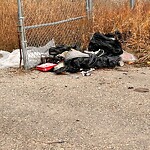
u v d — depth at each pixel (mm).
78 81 5820
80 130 4109
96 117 4434
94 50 6938
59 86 5590
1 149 3770
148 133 3996
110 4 8352
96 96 5121
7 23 7977
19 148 3777
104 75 6105
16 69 6523
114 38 7207
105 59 6539
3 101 5043
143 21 7918
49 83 5750
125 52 7066
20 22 6363
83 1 7875
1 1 8195
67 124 4266
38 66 6480
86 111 4621
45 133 4070
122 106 4738
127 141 3838
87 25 7816
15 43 7859
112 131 4066
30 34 7535
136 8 8258
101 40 6926
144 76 6004
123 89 5375
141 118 4367
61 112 4613
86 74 6141
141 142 3812
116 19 7977
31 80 5934
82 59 6355
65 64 6340
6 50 7840
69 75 6160
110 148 3711
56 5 7875
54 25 7672
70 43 7789
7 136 4035
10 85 5707
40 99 5082
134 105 4762
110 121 4309
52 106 4816
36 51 6965
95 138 3920
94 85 5590
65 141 3877
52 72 6371
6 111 4699
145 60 6879
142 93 5180
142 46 7355
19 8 6324
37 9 7695
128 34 7789
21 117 4500
